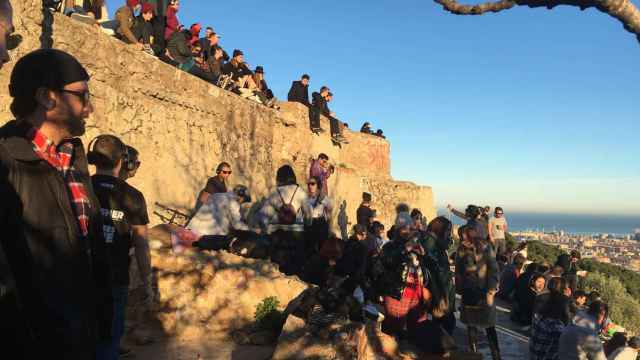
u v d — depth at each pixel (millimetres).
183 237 7125
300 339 5266
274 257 7660
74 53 6832
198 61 11289
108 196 3412
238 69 13195
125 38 8859
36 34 6117
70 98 1742
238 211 7605
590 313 6645
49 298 1520
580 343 6242
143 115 8539
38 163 1565
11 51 5734
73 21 6809
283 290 6812
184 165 9688
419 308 6508
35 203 1528
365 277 7105
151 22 9906
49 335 1511
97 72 7340
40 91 1690
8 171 1488
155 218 8562
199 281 6484
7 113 5719
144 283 3736
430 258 6656
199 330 6074
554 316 6820
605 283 16422
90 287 1688
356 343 5246
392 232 8789
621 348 7770
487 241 7242
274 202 7867
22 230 1478
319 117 16094
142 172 8469
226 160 11375
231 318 6301
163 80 9102
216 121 10984
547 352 6812
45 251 1529
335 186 16828
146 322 6016
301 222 7895
